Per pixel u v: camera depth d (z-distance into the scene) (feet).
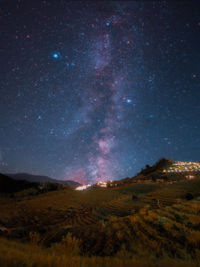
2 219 78.95
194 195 88.74
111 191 179.01
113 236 26.32
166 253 18.02
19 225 72.54
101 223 36.55
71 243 20.94
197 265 12.59
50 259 9.84
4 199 170.81
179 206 40.55
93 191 185.57
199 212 33.24
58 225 62.64
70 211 95.30
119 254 19.33
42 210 101.40
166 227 26.14
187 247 19.03
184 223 27.48
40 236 38.34
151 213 36.60
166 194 101.30
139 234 25.39
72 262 10.45
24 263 8.29
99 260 13.53
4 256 8.48
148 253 18.74
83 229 34.17
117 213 74.79
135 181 242.78
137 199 101.81
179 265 12.48
